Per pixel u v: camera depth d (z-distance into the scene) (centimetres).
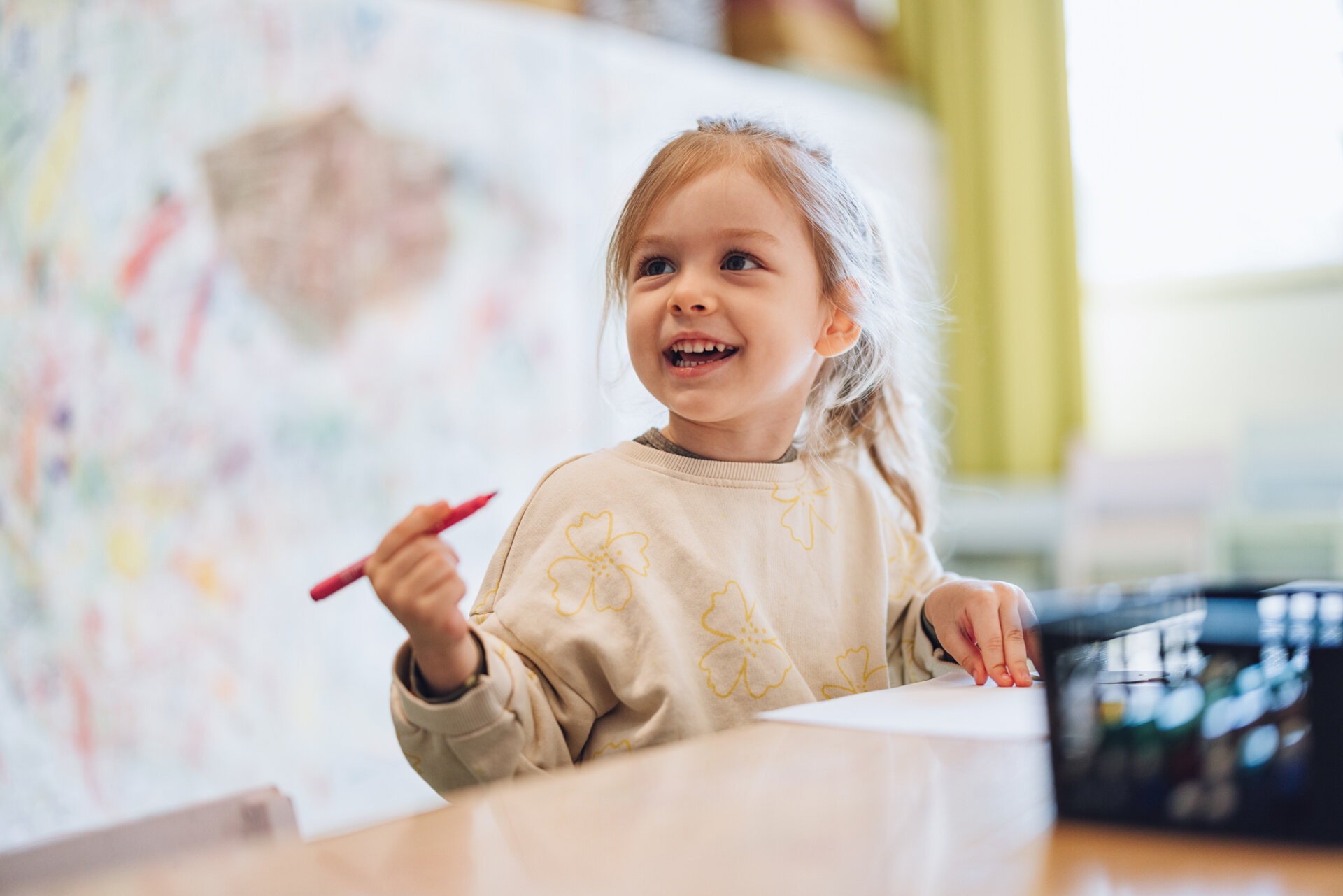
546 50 228
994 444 319
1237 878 33
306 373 190
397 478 201
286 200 188
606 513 76
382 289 200
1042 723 53
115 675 166
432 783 64
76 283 165
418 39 207
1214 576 247
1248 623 42
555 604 72
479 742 60
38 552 160
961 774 44
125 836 44
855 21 322
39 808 159
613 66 240
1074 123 338
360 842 36
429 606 57
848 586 82
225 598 178
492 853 35
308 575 188
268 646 183
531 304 224
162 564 172
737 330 79
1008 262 320
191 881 33
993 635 72
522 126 223
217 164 181
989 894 31
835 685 78
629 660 71
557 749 67
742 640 73
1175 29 327
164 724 171
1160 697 38
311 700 187
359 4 198
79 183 166
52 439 161
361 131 198
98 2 168
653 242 81
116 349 169
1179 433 329
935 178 325
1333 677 36
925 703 59
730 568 76
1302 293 314
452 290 211
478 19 216
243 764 179
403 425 202
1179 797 36
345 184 196
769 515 80
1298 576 244
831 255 85
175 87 176
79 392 165
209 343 179
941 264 323
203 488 177
